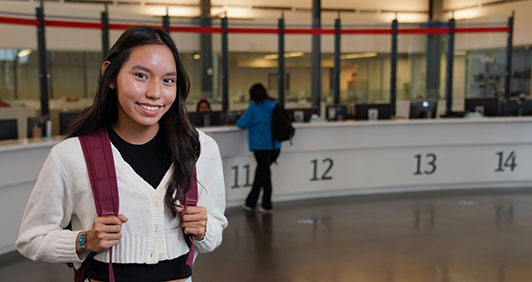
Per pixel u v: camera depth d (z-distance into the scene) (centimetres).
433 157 657
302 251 412
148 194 110
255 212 551
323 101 1105
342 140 618
